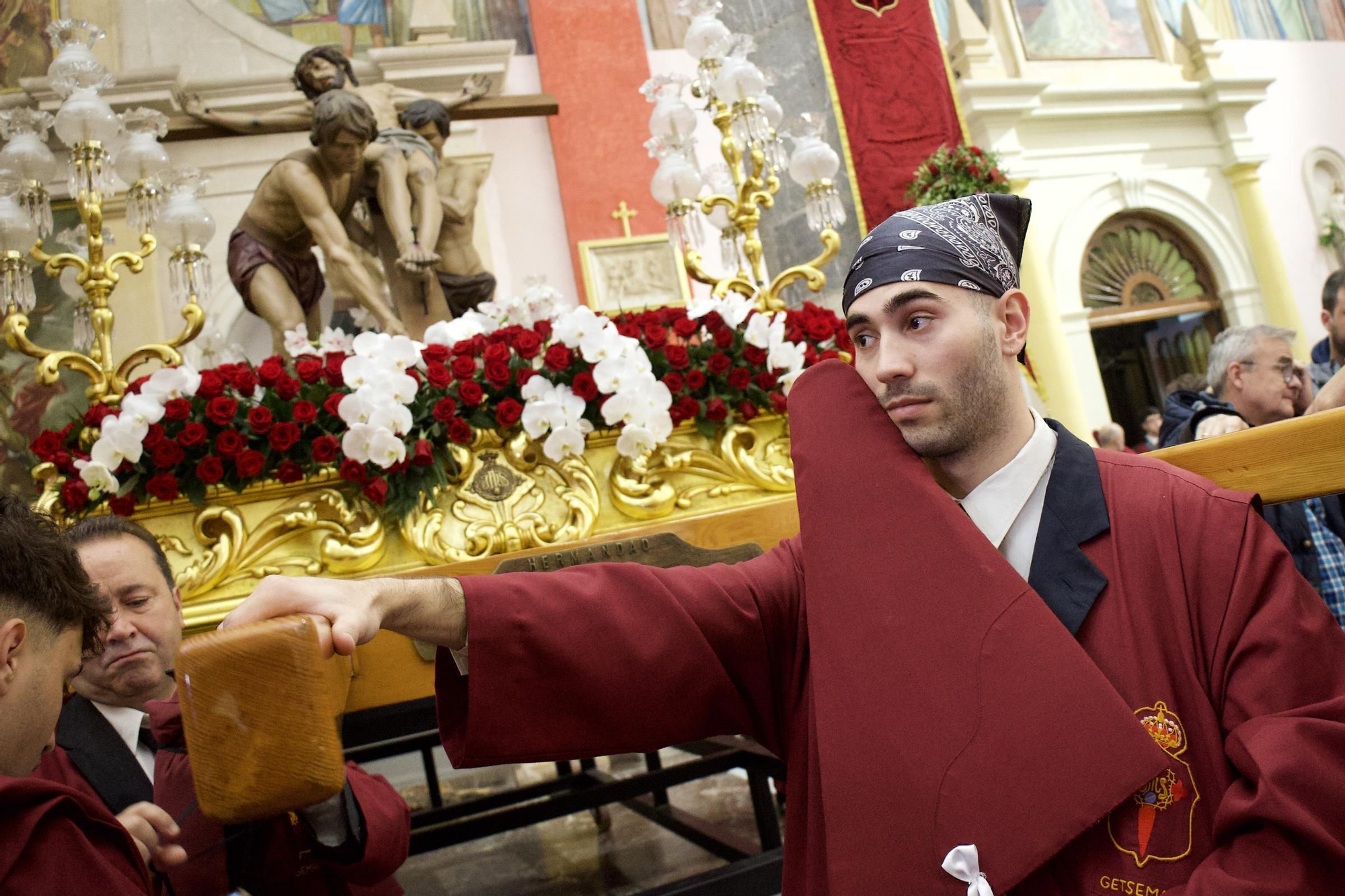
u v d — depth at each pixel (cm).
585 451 229
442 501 215
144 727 156
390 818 152
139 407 200
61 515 201
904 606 99
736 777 425
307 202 509
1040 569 104
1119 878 91
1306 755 85
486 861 341
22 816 91
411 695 187
